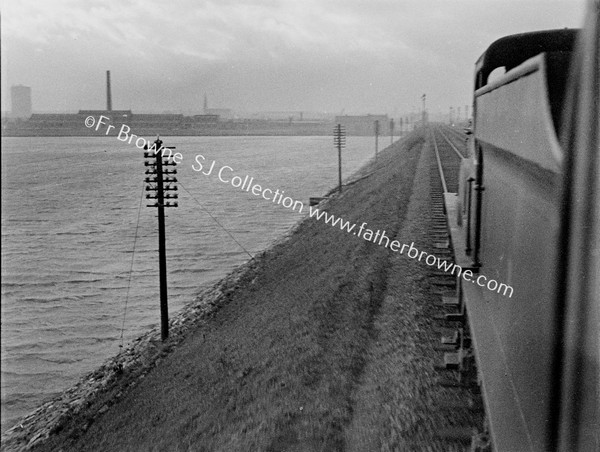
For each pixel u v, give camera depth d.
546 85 2.67
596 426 2.37
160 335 20.44
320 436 7.76
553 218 2.61
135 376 16.34
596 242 2.26
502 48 5.83
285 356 11.80
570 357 2.53
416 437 6.66
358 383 9.10
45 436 14.34
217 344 15.92
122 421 13.42
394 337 10.17
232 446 8.70
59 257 37.25
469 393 7.15
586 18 2.19
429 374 8.06
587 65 2.20
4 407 17.41
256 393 10.59
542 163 2.71
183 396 12.78
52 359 21.39
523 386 3.39
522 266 3.48
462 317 7.57
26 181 70.56
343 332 11.60
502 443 3.23
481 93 5.24
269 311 17.28
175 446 10.19
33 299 28.97
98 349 22.20
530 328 3.21
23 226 47.25
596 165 2.23
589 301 2.35
